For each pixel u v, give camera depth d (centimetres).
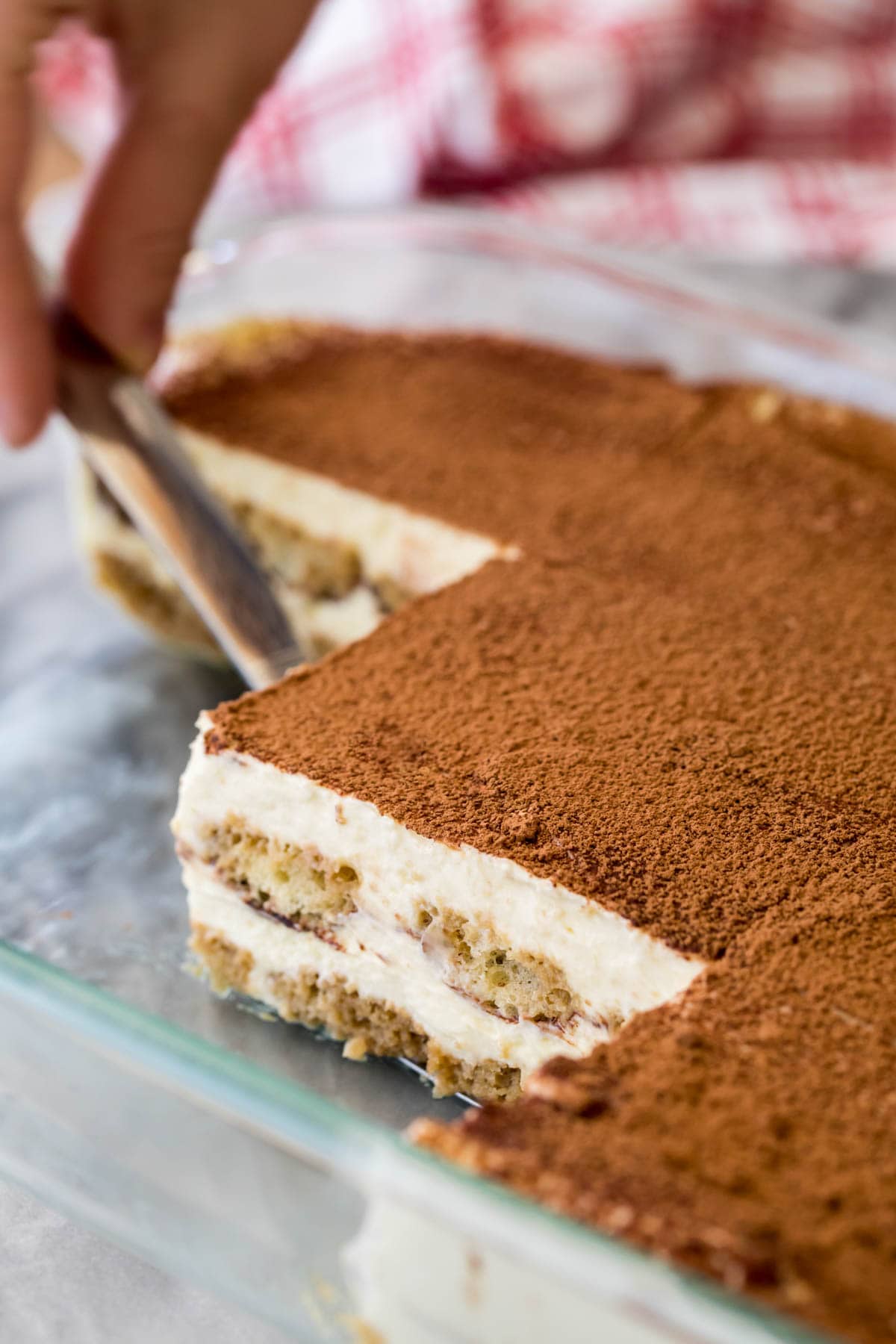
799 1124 39
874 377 61
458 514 54
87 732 54
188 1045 40
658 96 75
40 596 59
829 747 46
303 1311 40
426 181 78
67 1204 42
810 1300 37
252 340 61
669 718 47
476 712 47
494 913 44
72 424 53
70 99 79
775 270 69
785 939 42
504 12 75
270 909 46
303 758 45
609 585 51
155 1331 42
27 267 52
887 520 55
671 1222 37
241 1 54
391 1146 38
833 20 74
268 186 79
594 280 64
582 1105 39
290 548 56
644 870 43
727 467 56
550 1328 37
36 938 48
